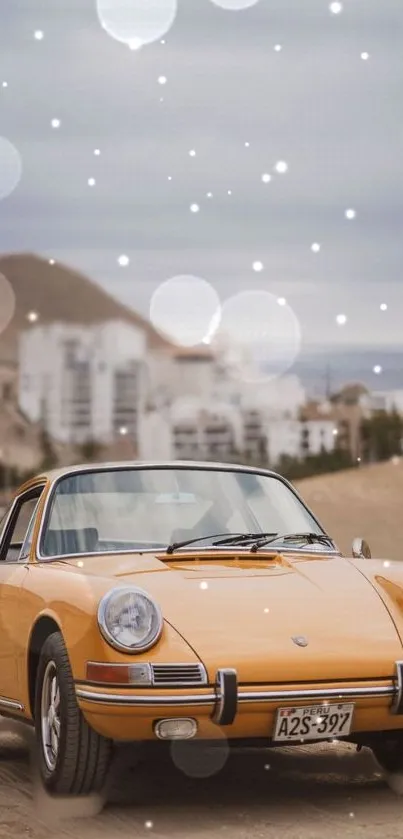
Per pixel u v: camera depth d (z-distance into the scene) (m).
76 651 4.76
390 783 5.30
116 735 4.66
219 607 4.87
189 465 6.20
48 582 5.26
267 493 6.19
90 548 5.69
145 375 69.31
